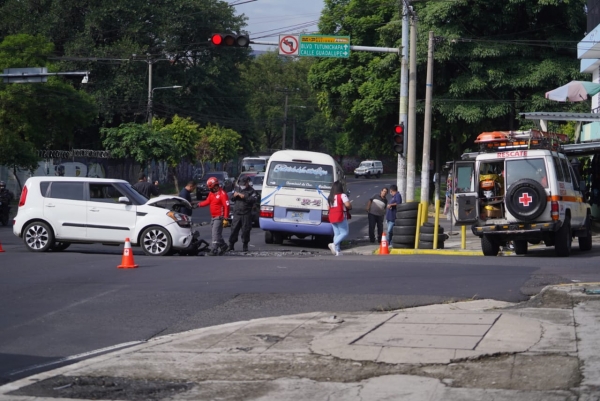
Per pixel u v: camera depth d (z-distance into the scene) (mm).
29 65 52438
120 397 8367
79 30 71750
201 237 31219
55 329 11852
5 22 68312
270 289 14664
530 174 21156
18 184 53844
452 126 46688
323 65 52250
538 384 8227
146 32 72812
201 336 11109
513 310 12062
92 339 11266
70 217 21625
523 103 44156
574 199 22578
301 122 114688
